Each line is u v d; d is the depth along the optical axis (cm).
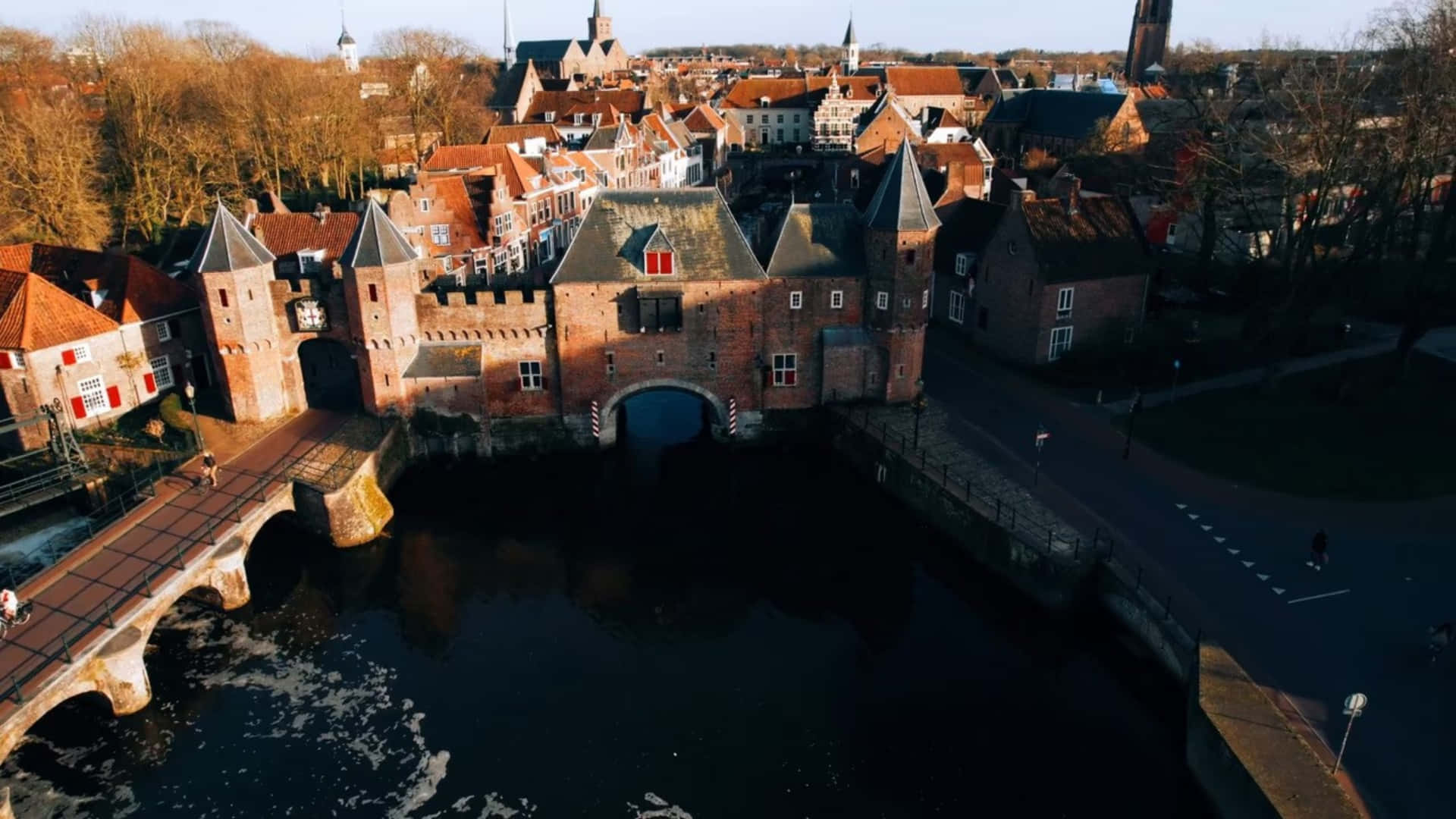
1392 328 6275
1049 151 12438
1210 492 4300
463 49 13038
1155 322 6550
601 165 10294
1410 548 3797
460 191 7425
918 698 3450
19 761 3162
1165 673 3388
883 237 5097
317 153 9325
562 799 3003
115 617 3384
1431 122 4844
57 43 9019
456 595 4122
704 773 3114
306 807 2977
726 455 5428
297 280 5028
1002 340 6262
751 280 5166
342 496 4397
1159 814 2905
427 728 3319
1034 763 3128
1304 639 3262
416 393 5166
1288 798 2516
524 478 5162
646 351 5259
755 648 3759
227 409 5138
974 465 4653
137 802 2991
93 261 5600
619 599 4088
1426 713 2898
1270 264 6738
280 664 3666
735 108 17112
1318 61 6219
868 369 5403
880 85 16788
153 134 7688
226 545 3956
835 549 4462
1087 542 3900
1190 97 6919
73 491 4834
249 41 11894
